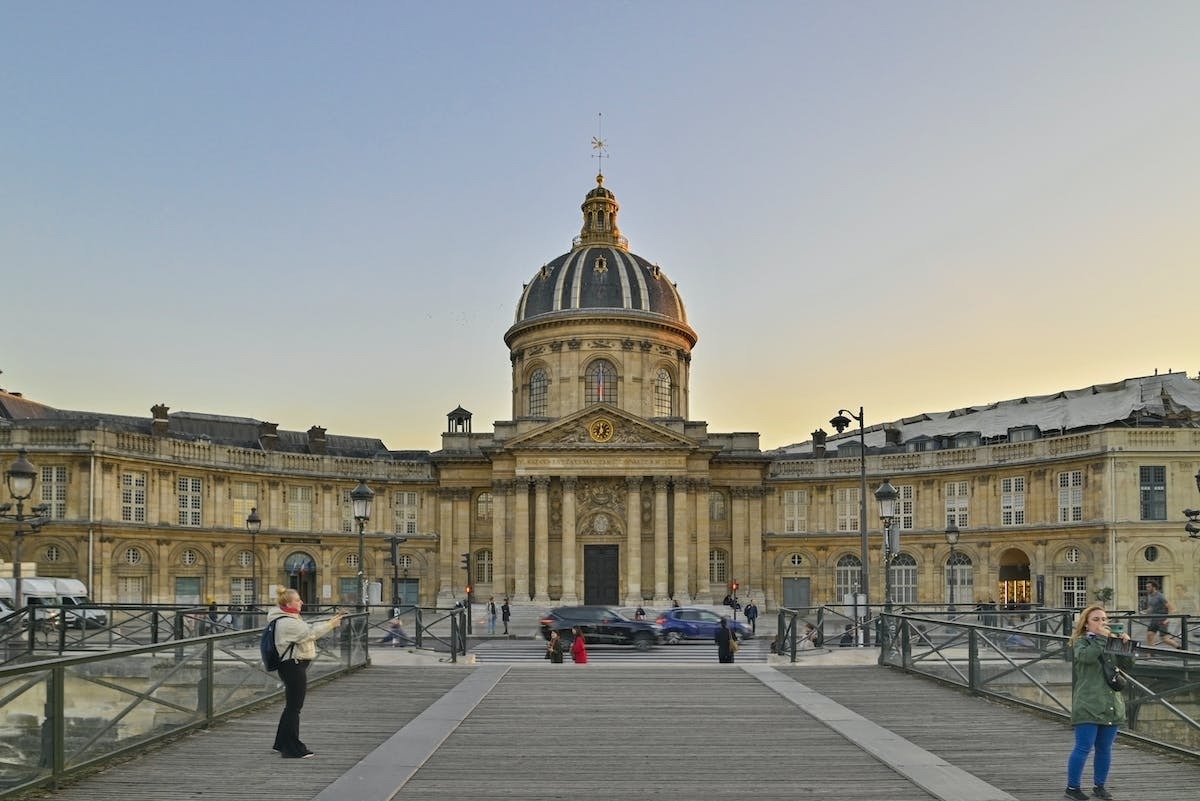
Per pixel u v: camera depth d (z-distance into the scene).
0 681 9.12
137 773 10.73
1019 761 11.50
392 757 11.52
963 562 50.84
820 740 12.66
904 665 19.38
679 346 58.59
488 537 55.03
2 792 9.23
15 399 55.50
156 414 49.75
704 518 52.19
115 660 11.12
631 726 13.59
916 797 9.93
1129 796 9.96
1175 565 43.50
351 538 54.16
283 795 9.85
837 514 54.59
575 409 56.19
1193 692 11.26
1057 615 23.52
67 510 44.03
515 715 14.45
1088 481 45.12
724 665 20.86
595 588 51.84
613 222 62.97
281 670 11.56
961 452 50.97
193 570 48.84
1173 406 49.22
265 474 51.69
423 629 24.41
